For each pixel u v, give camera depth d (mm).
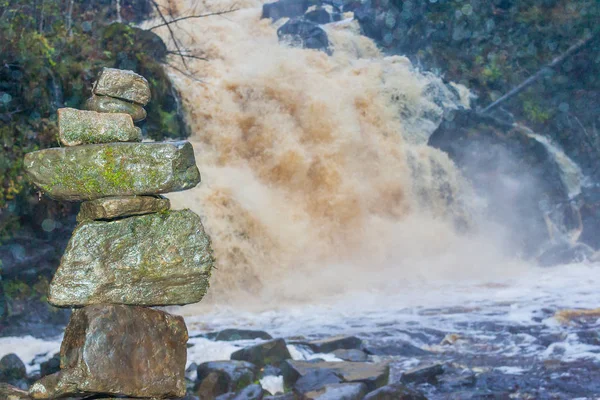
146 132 17797
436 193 22625
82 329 2594
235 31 26719
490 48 27344
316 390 7551
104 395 2627
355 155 21438
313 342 9953
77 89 14930
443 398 8031
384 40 28109
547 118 26031
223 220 17297
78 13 19031
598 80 26500
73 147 2693
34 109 13820
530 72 26891
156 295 2715
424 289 16844
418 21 27656
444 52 27266
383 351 10250
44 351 9914
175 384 2703
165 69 20000
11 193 12805
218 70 22250
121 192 2695
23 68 13750
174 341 2727
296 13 29250
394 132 22875
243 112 20875
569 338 10703
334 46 26656
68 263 2635
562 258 21750
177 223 2744
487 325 12047
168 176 2711
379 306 14547
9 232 12812
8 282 12547
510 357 9805
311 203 19891
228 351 9281
